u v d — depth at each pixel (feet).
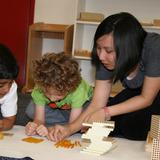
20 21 9.95
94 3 9.46
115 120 4.91
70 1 9.66
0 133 4.16
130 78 4.62
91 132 3.75
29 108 5.90
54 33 9.73
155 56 3.97
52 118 5.58
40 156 3.43
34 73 4.54
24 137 4.11
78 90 4.89
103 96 4.59
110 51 3.80
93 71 9.59
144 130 4.71
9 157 3.39
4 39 10.09
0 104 4.88
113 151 3.77
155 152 3.31
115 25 3.75
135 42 3.77
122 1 9.35
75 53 8.70
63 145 3.85
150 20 9.25
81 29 9.29
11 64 4.58
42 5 9.83
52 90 4.30
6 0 9.89
